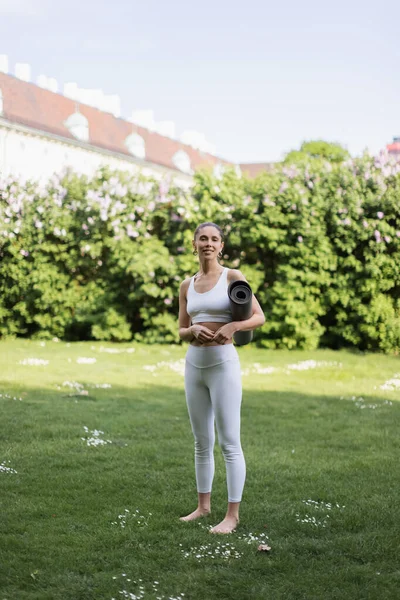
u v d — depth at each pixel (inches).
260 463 245.1
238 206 668.7
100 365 527.8
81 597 137.2
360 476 231.5
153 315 691.4
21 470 229.9
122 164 1985.7
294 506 196.2
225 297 176.6
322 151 2006.6
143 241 704.4
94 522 180.9
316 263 644.7
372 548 164.4
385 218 637.3
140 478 223.1
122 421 314.8
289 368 524.1
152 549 162.6
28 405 348.8
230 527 176.2
